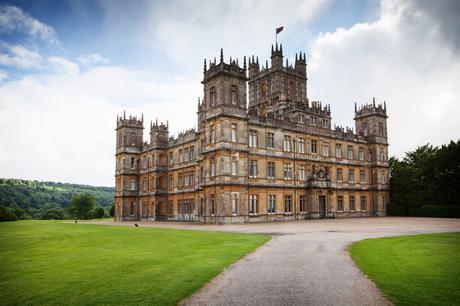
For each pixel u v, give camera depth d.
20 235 37.25
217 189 55.44
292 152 66.75
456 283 14.47
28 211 127.56
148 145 84.00
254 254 22.23
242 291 14.16
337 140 75.75
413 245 24.08
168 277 16.28
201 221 64.88
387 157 84.25
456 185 71.44
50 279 16.39
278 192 63.31
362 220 60.06
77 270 18.19
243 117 58.09
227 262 19.56
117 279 16.09
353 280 15.45
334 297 13.22
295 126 68.06
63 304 12.90
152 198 80.56
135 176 87.25
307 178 68.69
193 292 14.13
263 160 61.78
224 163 55.28
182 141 75.00
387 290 13.69
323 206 70.44
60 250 25.50
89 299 13.33
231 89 57.53
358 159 79.94
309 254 21.83
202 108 75.06
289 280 15.70
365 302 12.57
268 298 13.24
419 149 84.38
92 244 28.67
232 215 55.38
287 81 83.56
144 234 36.06
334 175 74.12
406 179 80.75
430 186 75.69
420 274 15.86
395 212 80.56
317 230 38.06
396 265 17.75
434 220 57.62
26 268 19.02
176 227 47.88
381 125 84.06
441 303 12.16
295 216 65.31
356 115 86.12
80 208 127.69
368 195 81.00
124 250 24.73
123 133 87.00
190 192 71.62
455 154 71.62
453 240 26.64
